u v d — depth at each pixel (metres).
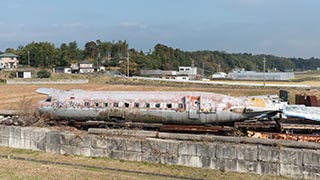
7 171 15.52
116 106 23.70
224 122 22.73
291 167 15.57
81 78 104.56
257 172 16.03
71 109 24.53
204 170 16.55
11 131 21.39
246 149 16.16
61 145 19.61
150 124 23.08
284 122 21.08
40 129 20.92
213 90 69.62
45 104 25.20
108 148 18.56
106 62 169.25
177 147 17.27
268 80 121.69
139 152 17.94
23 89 70.50
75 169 16.33
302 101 26.14
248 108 22.12
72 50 167.62
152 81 96.12
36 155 19.38
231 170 16.41
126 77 108.75
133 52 178.12
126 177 15.12
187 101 22.72
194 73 162.12
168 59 185.25
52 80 91.19
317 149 16.33
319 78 144.50
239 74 135.62
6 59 145.25
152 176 15.78
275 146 16.50
